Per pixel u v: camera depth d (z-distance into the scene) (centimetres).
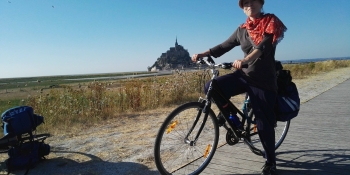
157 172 329
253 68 287
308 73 2169
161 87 902
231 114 306
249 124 320
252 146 326
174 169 323
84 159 384
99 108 703
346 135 449
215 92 294
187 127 306
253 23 282
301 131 485
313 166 323
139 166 351
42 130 555
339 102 787
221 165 335
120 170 341
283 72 314
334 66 3083
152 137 489
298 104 311
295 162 338
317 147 391
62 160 382
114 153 405
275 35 264
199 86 953
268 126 292
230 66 279
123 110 766
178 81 953
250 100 295
